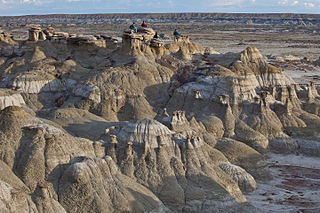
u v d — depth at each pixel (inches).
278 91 3127.5
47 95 3102.9
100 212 1444.4
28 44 3905.0
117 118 2839.6
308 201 1859.0
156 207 1546.5
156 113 2950.3
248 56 3528.5
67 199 1467.8
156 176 1728.6
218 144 2322.8
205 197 1674.5
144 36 3774.6
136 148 1814.7
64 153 1633.9
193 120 2469.2
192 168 1796.3
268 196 1910.7
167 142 1847.9
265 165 2208.4
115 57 3444.9
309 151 2625.5
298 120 2864.2
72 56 3690.9
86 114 2455.7
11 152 1614.2
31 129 1667.1
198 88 3019.2
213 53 4057.6
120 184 1572.3
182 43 4055.1
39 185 1375.5
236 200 1718.8
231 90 2903.5
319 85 4665.4
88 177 1504.7
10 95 2504.9
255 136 2620.6
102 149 1818.4
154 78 3211.1
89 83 2957.7
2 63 3698.3
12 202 1284.4
